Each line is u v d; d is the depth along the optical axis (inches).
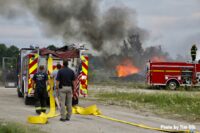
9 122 458.9
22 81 822.5
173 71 1428.4
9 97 916.0
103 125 500.7
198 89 1386.6
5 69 1421.0
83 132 441.7
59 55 709.9
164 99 814.5
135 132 456.8
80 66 724.0
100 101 837.2
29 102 734.5
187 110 681.6
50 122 515.8
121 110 684.7
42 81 607.8
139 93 948.6
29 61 706.8
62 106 530.9
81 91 723.4
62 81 530.3
